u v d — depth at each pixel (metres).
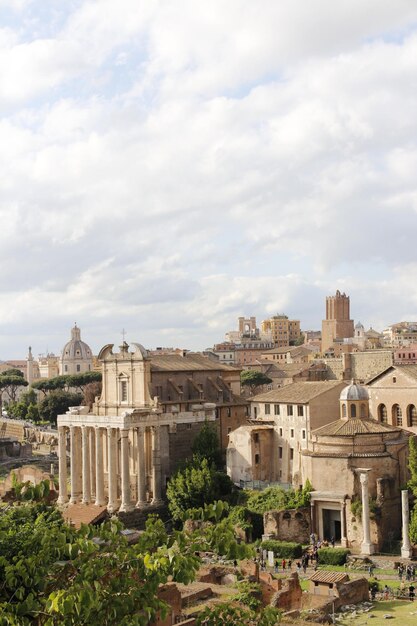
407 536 93.69
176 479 114.94
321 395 118.19
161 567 29.47
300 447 118.12
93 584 28.95
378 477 100.44
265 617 32.66
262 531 105.12
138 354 128.62
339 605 72.31
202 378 139.12
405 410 114.81
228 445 123.44
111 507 120.50
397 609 72.25
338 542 100.38
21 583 30.39
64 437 132.75
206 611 32.50
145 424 123.06
